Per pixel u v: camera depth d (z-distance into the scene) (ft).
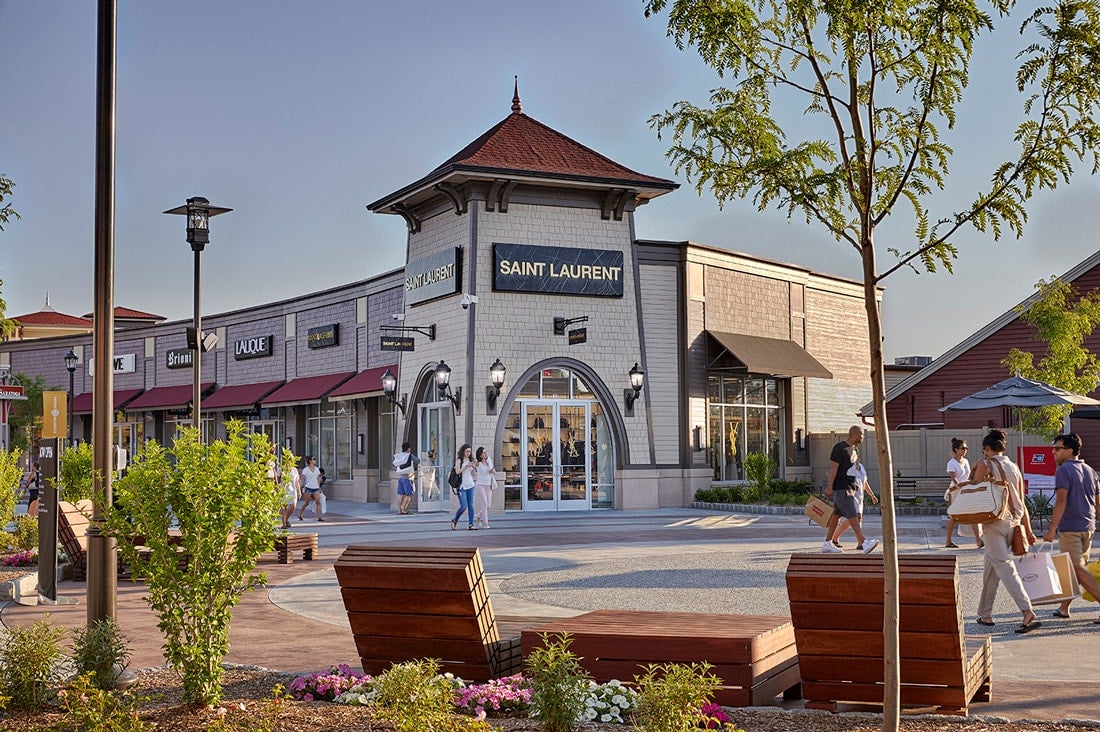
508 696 23.63
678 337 111.34
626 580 50.29
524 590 47.37
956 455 64.75
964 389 114.52
